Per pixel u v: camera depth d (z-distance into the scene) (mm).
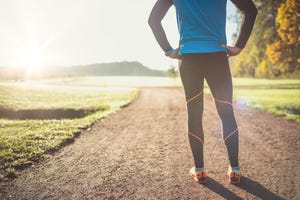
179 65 2162
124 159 3070
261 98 14195
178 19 2141
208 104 11836
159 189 2150
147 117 7516
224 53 2041
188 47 2047
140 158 3107
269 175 2412
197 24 2020
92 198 1988
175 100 16547
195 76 2100
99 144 3908
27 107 10945
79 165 2824
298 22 28156
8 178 2381
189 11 2041
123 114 8336
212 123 5938
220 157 3074
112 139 4301
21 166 2705
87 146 3768
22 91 20531
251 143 3824
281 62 32156
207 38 2006
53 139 4020
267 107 9367
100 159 3068
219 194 2018
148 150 3512
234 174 2184
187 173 2531
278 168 2617
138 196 2021
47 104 12211
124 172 2590
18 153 3105
